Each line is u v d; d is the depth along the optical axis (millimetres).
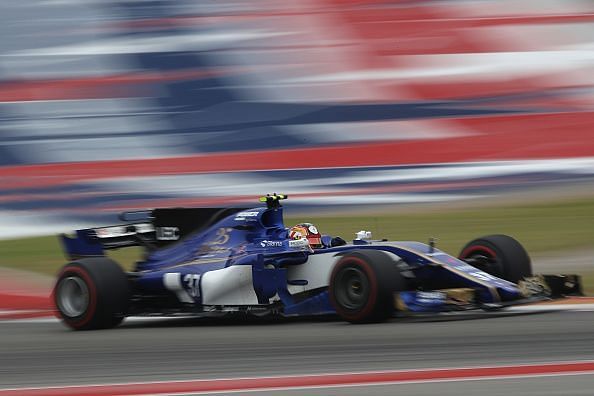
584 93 82562
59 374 20531
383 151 74188
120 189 70250
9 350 25391
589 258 44625
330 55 97188
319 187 67250
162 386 18000
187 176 72250
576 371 17703
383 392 16266
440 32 99188
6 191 72188
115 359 22516
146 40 106000
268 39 103000
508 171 67562
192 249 31344
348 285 26641
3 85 98625
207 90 92375
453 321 26406
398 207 60750
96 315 29438
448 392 16031
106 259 30609
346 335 24438
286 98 88500
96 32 109500
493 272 28828
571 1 103938
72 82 97625
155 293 31109
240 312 28938
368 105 84562
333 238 30953
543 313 28031
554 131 74750
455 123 78500
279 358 21203
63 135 84688
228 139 80438
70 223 62688
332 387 16984
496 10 104250
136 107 90375
